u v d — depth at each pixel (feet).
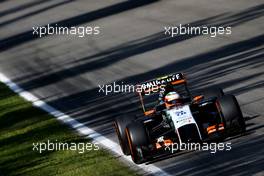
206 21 318.04
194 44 283.59
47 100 244.63
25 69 300.61
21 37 368.68
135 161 161.17
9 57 331.16
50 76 280.31
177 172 152.46
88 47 316.40
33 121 220.23
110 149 178.50
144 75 254.88
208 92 173.99
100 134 193.98
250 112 184.34
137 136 158.51
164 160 160.25
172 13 347.56
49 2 442.91
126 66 272.31
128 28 337.52
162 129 175.32
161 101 173.37
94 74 269.23
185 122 159.74
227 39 280.31
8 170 178.29
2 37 379.96
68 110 226.58
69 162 174.29
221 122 161.58
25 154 188.03
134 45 303.89
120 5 391.86
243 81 219.82
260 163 146.92
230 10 327.67
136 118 170.91
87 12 392.68
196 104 168.04
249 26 293.02
